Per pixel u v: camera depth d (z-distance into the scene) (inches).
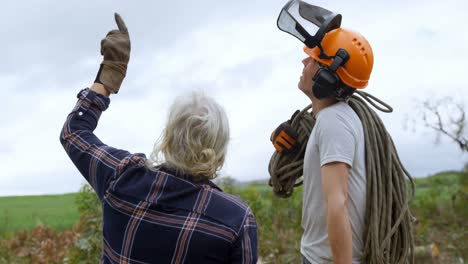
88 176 106.7
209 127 99.9
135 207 101.0
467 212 342.6
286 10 135.0
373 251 130.6
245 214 101.7
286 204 315.6
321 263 131.1
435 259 278.5
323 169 125.6
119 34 115.1
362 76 131.6
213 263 99.7
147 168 102.9
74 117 110.3
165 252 99.3
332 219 123.0
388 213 132.1
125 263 100.8
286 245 294.4
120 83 114.1
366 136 131.6
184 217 99.9
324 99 134.1
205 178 102.3
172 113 101.5
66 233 280.2
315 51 133.5
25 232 293.6
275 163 148.6
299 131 147.0
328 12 134.9
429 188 401.7
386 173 132.7
